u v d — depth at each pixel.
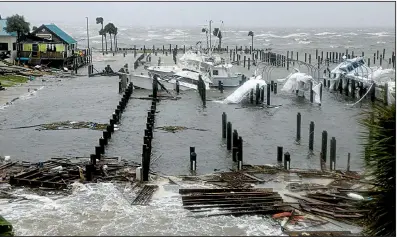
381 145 17.70
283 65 103.12
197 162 34.44
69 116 50.69
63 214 23.92
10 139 40.56
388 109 17.75
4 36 85.12
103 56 131.75
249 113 53.53
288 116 51.91
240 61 117.88
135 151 37.16
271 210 24.08
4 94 62.47
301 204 25.03
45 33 89.75
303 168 32.94
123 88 67.25
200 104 59.03
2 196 26.08
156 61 114.81
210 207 24.61
